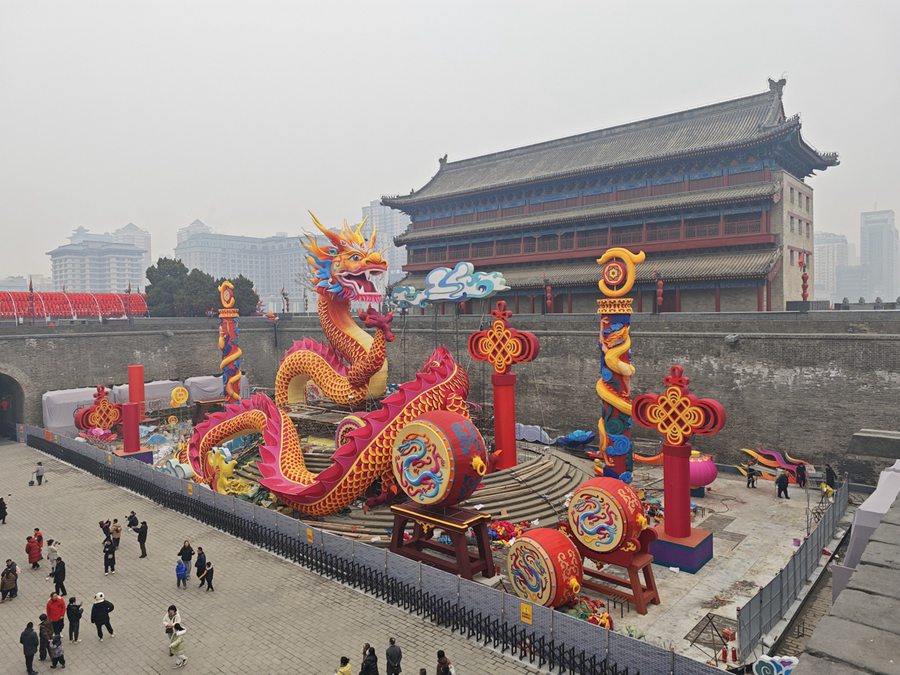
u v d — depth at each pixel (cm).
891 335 2783
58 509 2733
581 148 5475
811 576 1939
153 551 2241
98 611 1627
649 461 2384
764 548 2212
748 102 4703
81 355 4584
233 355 4278
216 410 4453
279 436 2641
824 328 2995
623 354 2520
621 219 4616
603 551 1759
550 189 5178
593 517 1766
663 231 4506
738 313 3256
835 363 2936
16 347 4253
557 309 5034
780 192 4091
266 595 1873
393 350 4825
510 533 2216
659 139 4928
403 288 3741
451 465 1827
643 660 1300
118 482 3106
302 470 2552
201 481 2922
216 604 1820
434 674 1430
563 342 3841
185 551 1977
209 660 1524
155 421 4422
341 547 1972
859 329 2900
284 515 2234
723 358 3266
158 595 1891
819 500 2744
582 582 1853
